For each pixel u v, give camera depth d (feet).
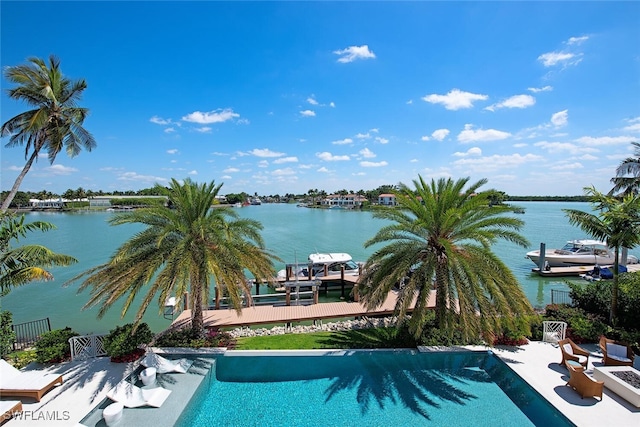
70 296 72.64
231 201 541.75
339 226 221.66
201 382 32.30
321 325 48.78
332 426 27.48
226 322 49.47
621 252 95.40
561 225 205.05
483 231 36.27
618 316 41.32
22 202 391.65
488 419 27.91
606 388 30.09
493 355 37.22
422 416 28.43
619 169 77.46
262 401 31.04
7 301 69.26
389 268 38.11
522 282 84.12
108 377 33.35
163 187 40.32
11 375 31.14
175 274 34.83
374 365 36.88
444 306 35.68
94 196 476.13
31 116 49.21
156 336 41.14
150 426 25.84
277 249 134.62
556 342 39.55
